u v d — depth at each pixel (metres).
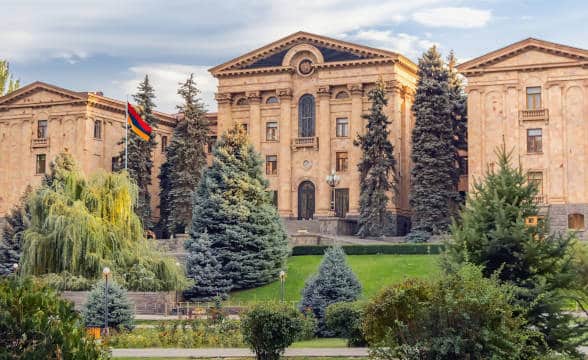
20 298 18.11
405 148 97.75
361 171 88.50
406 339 27.16
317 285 50.38
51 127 104.12
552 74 84.88
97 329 43.75
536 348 27.97
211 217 73.50
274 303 35.06
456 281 27.05
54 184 65.44
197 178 94.75
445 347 25.94
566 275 30.53
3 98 106.12
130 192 64.75
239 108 101.75
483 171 86.12
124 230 63.78
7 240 83.62
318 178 97.56
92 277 61.16
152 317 59.47
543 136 84.94
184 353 38.16
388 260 73.75
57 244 60.91
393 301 29.14
